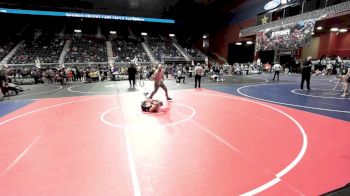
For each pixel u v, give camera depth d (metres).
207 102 9.31
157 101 7.91
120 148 4.57
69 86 16.50
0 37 36.59
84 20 38.44
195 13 35.94
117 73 21.17
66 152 4.40
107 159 4.09
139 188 3.18
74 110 8.03
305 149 4.46
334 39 24.25
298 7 22.44
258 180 3.35
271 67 28.27
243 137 5.14
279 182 3.30
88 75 20.45
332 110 7.84
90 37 43.00
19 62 29.89
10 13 33.12
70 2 30.28
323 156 4.14
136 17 35.97
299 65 26.47
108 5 32.03
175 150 4.46
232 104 8.88
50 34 41.03
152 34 48.00
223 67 28.75
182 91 12.70
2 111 8.16
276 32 23.27
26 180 3.41
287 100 9.75
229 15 34.12
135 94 11.78
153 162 3.96
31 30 39.78
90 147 4.64
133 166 3.82
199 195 3.00
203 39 43.12
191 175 3.52
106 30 44.34
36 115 7.39
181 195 3.01
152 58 37.81
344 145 4.66
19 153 4.38
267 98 10.27
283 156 4.14
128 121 6.48
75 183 3.32
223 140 4.96
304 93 11.70
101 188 3.19
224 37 36.41
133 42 43.44
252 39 31.09
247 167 3.74
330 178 3.41
